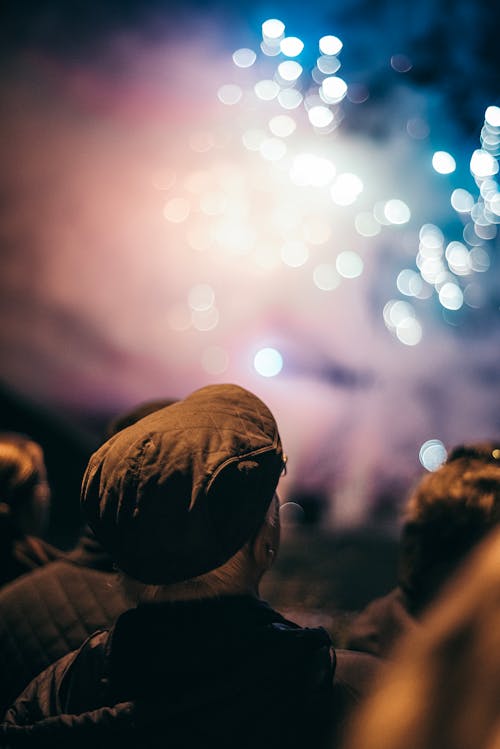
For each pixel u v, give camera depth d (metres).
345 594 5.52
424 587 2.02
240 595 1.41
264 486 1.41
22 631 2.02
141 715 1.33
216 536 1.37
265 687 1.34
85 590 2.06
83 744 1.34
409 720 0.65
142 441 1.42
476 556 0.70
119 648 1.41
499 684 0.63
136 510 1.37
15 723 1.51
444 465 2.09
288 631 1.39
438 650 0.66
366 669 1.43
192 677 1.35
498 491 1.98
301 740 1.34
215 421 1.44
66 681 1.52
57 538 7.18
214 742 1.32
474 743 0.63
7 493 2.58
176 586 1.41
